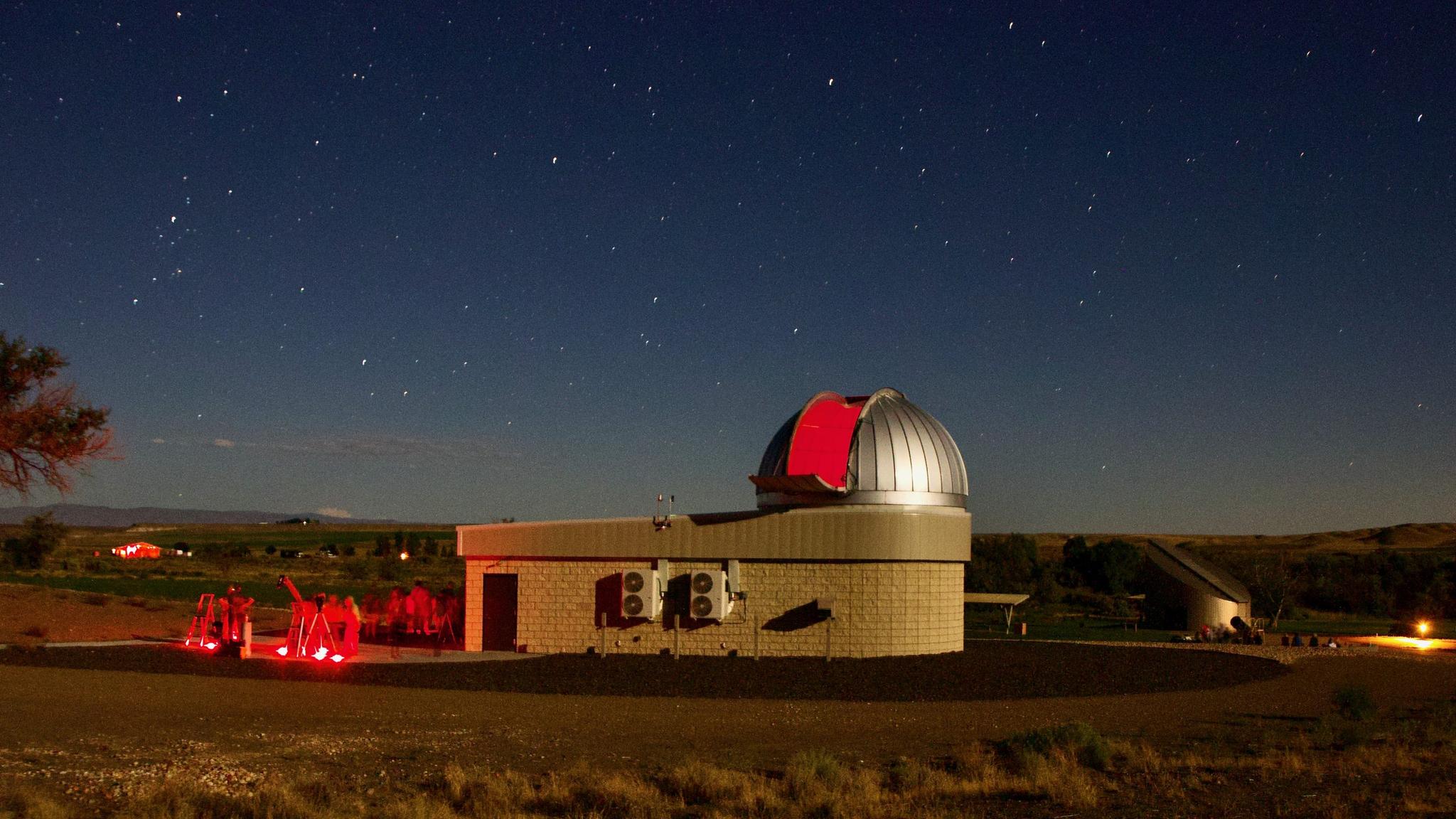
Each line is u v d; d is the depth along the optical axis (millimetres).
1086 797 13367
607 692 22828
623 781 13711
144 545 101562
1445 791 13844
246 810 12438
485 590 30672
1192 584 50125
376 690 22625
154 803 12438
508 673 25297
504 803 12859
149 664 25625
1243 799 13578
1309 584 68625
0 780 13109
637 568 29250
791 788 13891
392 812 12367
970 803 13375
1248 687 26016
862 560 28484
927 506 30172
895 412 31156
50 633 31859
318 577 77125
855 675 25516
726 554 28906
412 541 115250
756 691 23281
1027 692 23797
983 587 71500
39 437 34094
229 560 94500
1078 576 84750
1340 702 21078
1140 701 23141
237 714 18688
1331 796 13672
